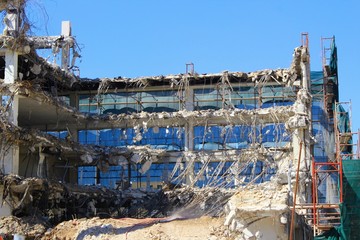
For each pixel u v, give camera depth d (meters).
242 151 58.31
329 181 58.75
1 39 49.16
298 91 58.78
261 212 36.94
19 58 52.03
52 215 51.19
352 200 44.56
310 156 55.09
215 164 59.69
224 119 59.72
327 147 62.47
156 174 61.69
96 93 64.19
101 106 64.19
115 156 59.19
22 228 44.91
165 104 63.31
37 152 54.06
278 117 57.91
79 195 54.38
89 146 58.34
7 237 43.16
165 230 40.19
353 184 44.78
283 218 36.97
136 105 63.84
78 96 64.50
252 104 61.44
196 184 59.81
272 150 57.56
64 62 61.16
